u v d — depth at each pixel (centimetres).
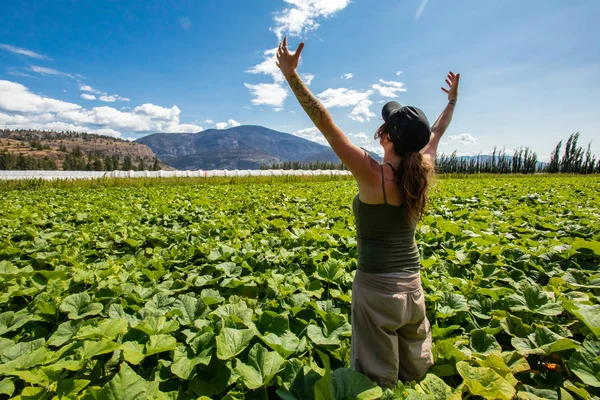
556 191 1349
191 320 304
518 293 340
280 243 570
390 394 197
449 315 312
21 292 355
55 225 714
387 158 205
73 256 496
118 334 262
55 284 370
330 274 405
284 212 833
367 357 208
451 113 273
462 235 595
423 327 221
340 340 279
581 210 877
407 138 187
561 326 297
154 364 264
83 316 299
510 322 299
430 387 210
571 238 575
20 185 1933
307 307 338
